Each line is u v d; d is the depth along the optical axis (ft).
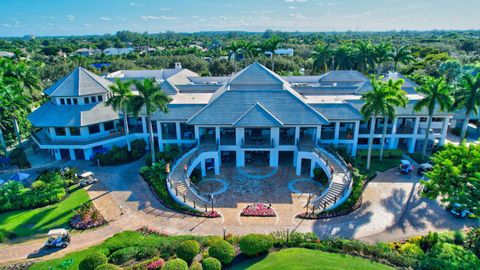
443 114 165.07
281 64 360.48
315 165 147.33
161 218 115.96
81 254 95.61
